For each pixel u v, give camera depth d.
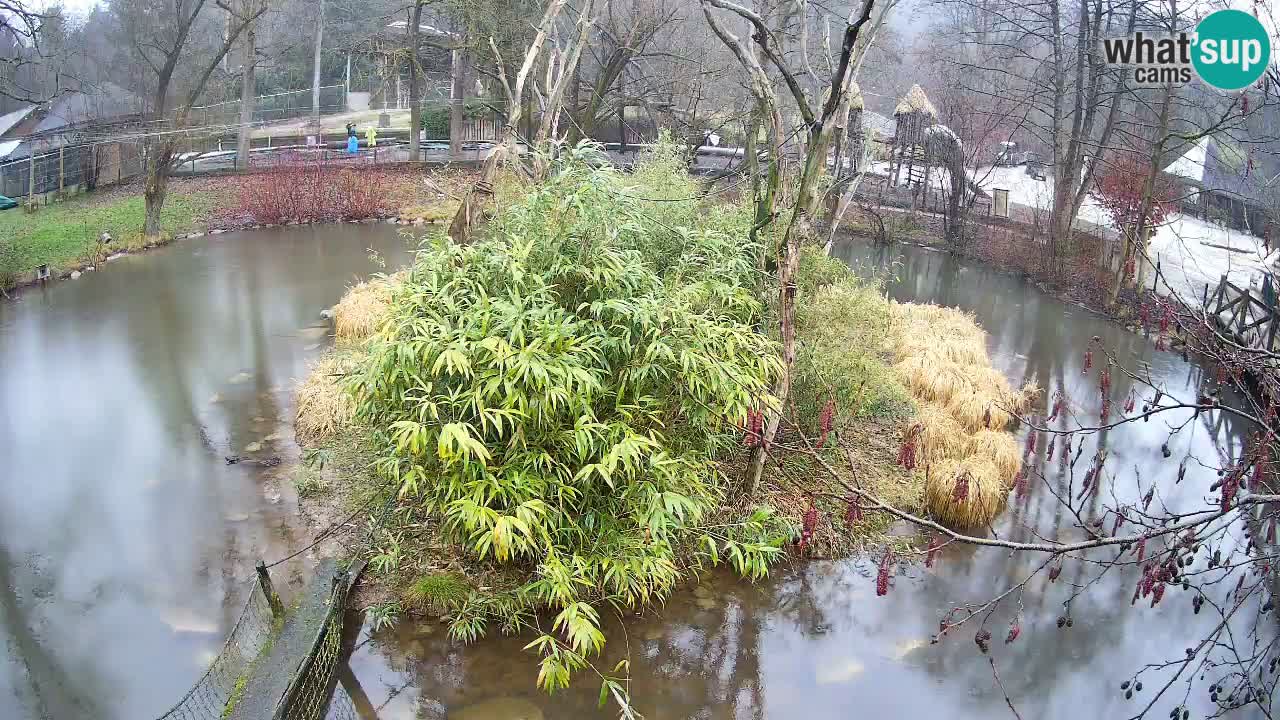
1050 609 7.13
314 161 25.30
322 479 8.56
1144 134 20.08
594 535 6.70
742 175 12.70
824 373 8.66
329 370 10.62
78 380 11.21
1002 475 8.95
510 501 6.43
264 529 7.80
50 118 27.19
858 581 7.35
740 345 7.35
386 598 6.77
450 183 23.89
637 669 6.27
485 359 6.25
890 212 23.52
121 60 28.97
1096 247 17.00
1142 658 6.57
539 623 6.55
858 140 16.55
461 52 25.09
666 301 6.85
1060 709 6.02
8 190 22.00
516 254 6.74
